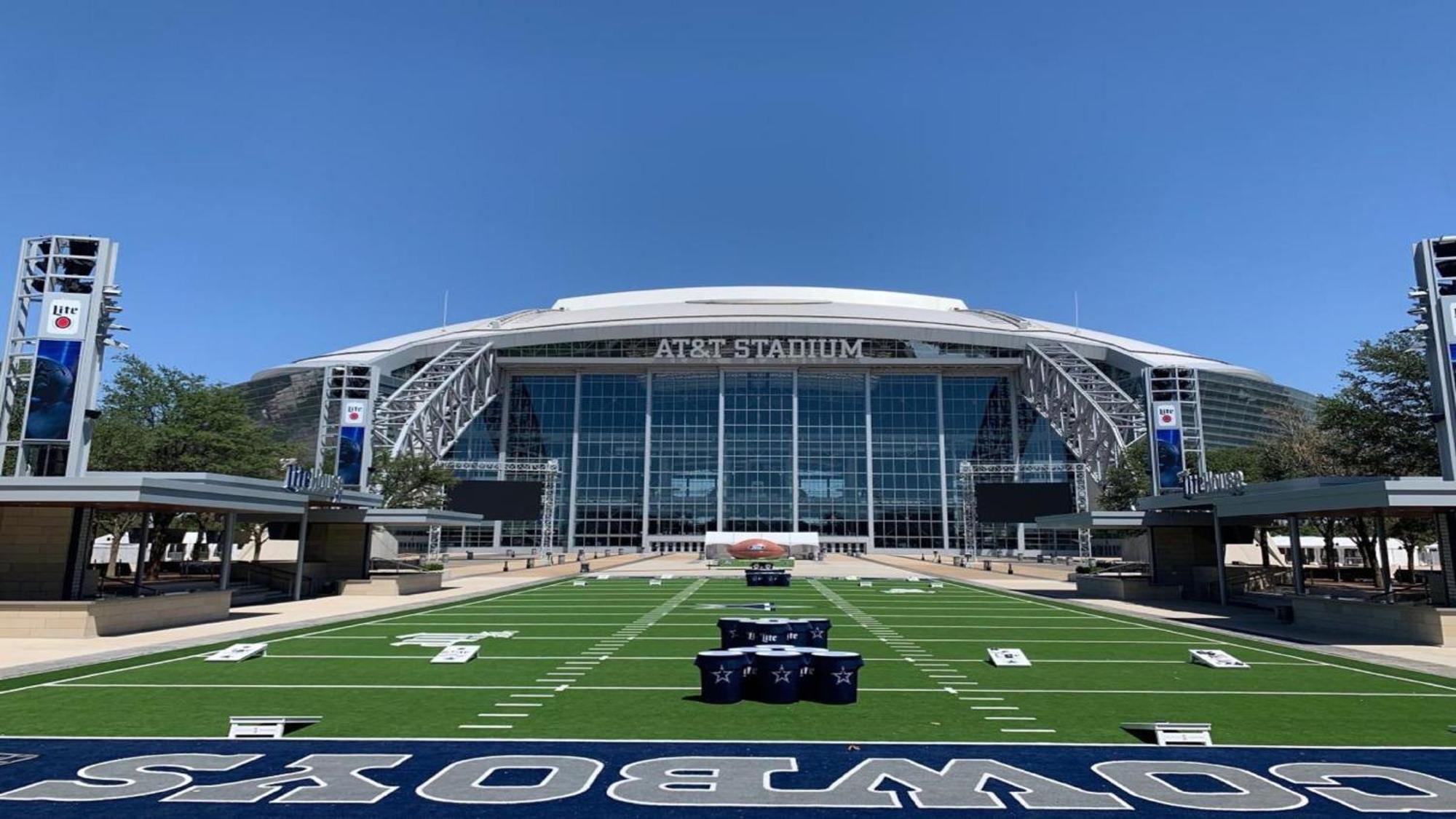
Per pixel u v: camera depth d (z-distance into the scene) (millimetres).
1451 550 24078
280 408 102000
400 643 21922
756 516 100688
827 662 14141
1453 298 24891
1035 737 11805
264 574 40188
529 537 102188
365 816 8430
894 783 9586
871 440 102375
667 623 27281
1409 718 13203
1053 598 39531
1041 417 102500
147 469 44938
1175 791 9336
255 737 11609
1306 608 26938
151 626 24609
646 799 8977
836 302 119000
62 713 13148
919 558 88562
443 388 88000
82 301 25812
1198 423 43031
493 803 8844
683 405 104562
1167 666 18484
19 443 25062
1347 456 41719
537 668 17953
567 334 103125
